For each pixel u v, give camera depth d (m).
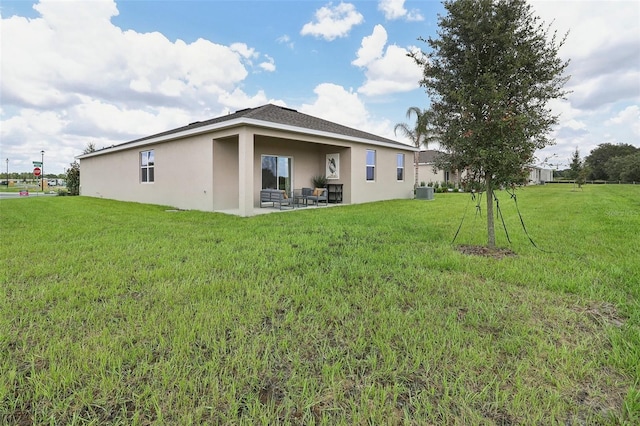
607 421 1.67
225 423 1.65
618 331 2.56
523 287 3.66
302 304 3.14
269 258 4.89
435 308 3.06
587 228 7.29
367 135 16.27
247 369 2.09
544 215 9.77
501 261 4.66
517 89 4.99
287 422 1.66
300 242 6.02
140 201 14.69
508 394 1.87
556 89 4.99
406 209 11.77
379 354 2.28
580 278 3.82
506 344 2.39
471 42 5.22
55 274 4.04
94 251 5.23
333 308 3.03
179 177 12.55
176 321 2.74
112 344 2.35
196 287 3.57
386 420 1.67
